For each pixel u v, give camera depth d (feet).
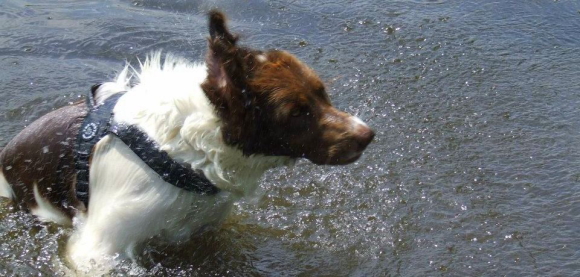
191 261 6.65
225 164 6.28
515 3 11.08
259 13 10.61
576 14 10.78
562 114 8.50
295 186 7.48
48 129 6.79
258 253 6.77
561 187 7.41
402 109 8.57
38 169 6.79
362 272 6.57
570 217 7.06
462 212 7.15
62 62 9.42
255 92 6.04
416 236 6.90
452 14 10.72
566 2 11.13
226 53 5.94
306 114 6.10
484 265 6.60
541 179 7.52
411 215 7.13
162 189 6.27
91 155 6.46
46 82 8.98
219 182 6.31
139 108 6.34
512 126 8.30
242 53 6.06
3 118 8.38
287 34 10.08
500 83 9.07
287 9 10.74
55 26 10.16
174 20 10.43
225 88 5.99
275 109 6.04
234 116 6.06
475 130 8.24
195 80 6.25
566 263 6.59
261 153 6.26
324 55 9.58
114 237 6.35
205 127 6.15
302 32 10.14
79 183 6.53
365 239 6.89
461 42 9.93
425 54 9.64
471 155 7.87
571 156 7.82
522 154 7.87
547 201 7.25
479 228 6.97
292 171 7.63
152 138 6.25
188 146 6.20
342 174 7.61
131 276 6.41
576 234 6.88
